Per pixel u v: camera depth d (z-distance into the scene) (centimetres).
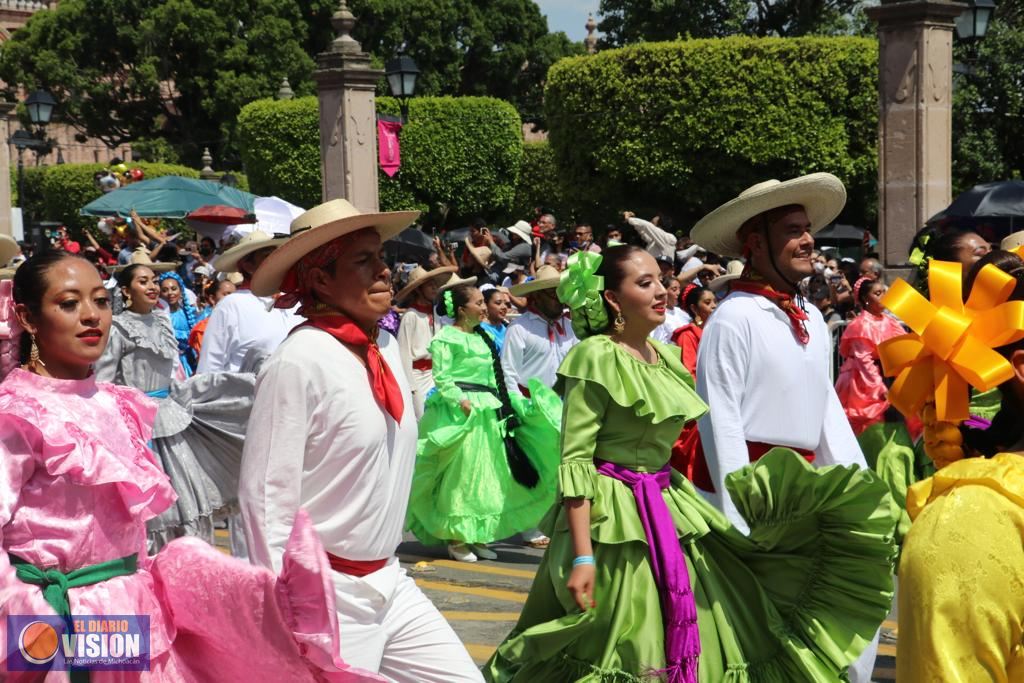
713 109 2386
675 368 435
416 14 4341
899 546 518
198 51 4262
